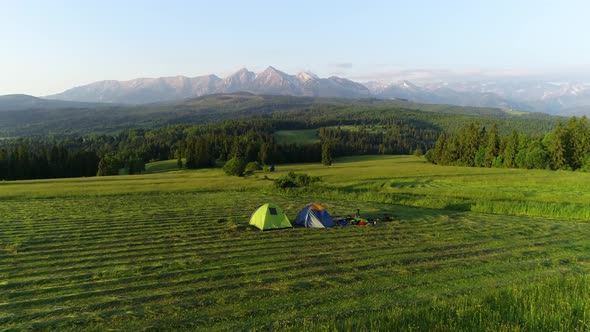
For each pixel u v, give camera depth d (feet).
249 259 51.34
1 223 77.41
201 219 82.17
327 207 101.76
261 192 139.95
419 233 68.74
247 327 30.81
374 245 59.62
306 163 395.34
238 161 214.69
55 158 318.86
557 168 260.83
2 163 278.46
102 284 41.47
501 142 302.45
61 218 83.20
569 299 31.63
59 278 43.39
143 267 47.55
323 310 34.12
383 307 34.65
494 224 77.87
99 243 60.39
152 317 32.91
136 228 72.23
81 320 32.32
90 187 153.48
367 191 134.72
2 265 48.49
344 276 44.09
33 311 34.27
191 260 50.72
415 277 43.80
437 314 29.37
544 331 26.53
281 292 38.86
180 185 159.63
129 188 148.56
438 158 347.15
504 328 26.22
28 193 130.82
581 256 53.67
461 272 45.78
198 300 36.73
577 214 86.74
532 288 35.47
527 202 103.65
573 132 261.65
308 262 49.90
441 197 117.60
